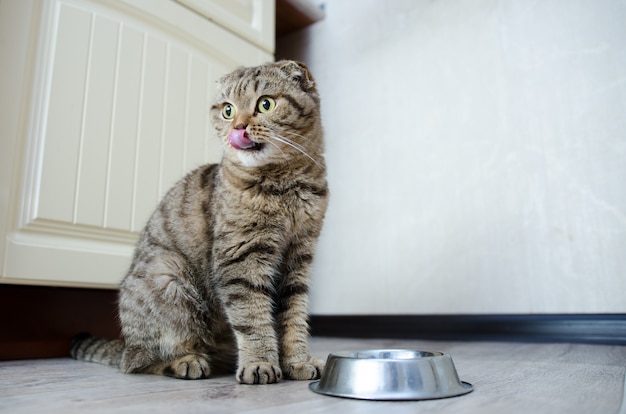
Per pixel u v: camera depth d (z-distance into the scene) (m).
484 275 1.93
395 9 2.27
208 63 1.81
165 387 0.98
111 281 1.52
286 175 1.20
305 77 1.30
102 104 1.51
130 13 1.59
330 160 2.40
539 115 1.85
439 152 2.08
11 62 1.34
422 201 2.11
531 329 1.82
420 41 2.18
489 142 1.95
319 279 2.38
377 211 2.23
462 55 2.05
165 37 1.69
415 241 2.12
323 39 2.51
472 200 1.98
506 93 1.93
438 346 1.77
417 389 0.84
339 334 2.30
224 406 0.79
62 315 1.62
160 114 1.65
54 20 1.42
